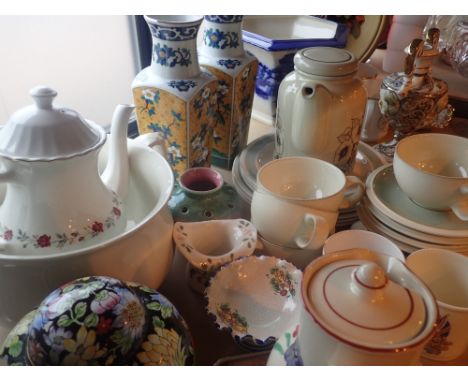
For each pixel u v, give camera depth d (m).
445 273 0.43
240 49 0.65
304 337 0.30
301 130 0.54
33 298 0.37
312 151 0.55
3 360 0.33
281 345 0.36
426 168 0.54
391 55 0.86
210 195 0.51
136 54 0.79
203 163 0.65
